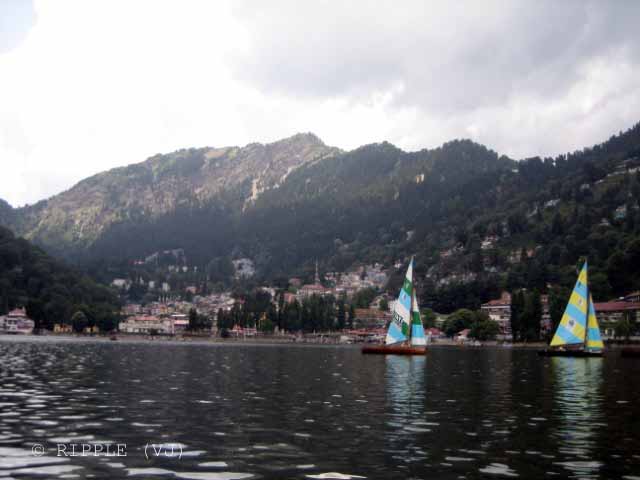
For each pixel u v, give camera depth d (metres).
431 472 28.88
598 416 46.88
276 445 34.31
